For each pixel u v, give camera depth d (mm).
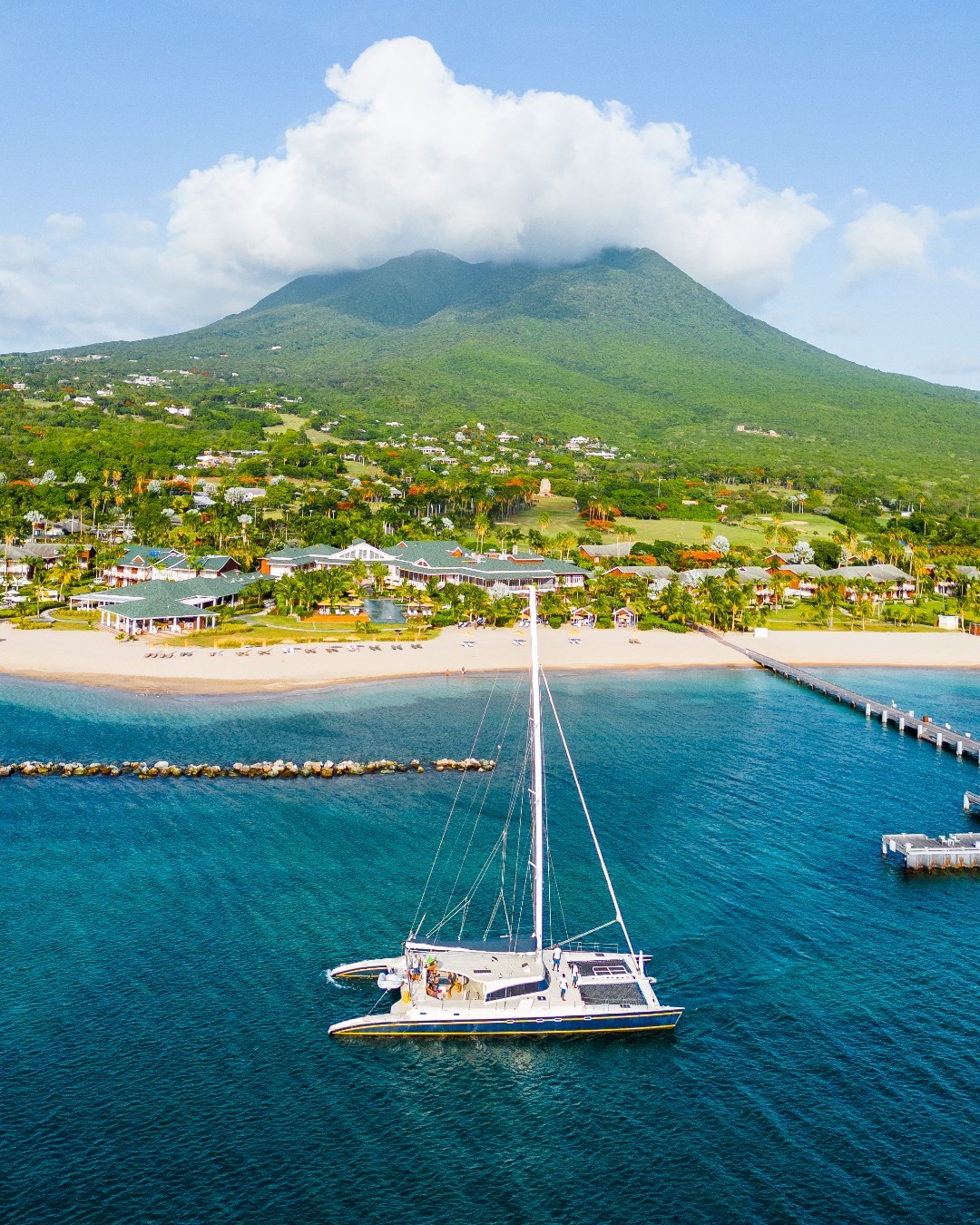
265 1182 51125
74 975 68500
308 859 88500
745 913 80188
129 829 94938
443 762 116438
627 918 78688
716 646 198875
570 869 87625
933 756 125875
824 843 95438
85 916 76812
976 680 176000
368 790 107625
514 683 161500
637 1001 66125
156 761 115500
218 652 174000
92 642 178750
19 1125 54250
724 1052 62625
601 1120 56531
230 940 73688
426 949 71188
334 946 73250
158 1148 53156
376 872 86125
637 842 94188
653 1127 55906
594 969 69938
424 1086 59344
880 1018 65812
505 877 85750
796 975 70938
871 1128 55531
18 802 102000
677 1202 50281
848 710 150250
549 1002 66062
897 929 78062
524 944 72750
